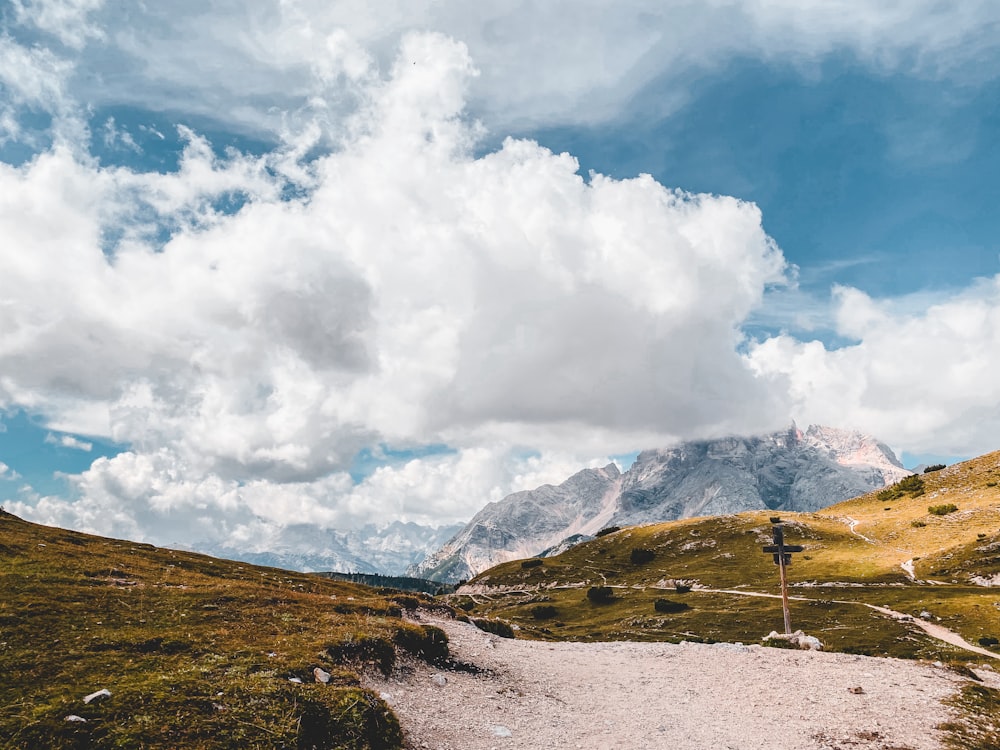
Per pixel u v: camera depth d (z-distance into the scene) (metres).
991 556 112.69
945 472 192.88
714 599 128.12
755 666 42.44
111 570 44.78
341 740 20.97
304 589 56.31
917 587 109.88
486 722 27.36
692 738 27.67
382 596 56.75
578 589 169.75
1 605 31.12
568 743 26.08
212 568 59.03
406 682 30.44
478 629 52.06
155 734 19.00
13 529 56.91
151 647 27.19
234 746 19.12
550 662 42.50
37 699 20.64
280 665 25.91
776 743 27.14
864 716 30.70
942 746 26.95
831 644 79.31
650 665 44.31
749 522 195.75
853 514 185.38
